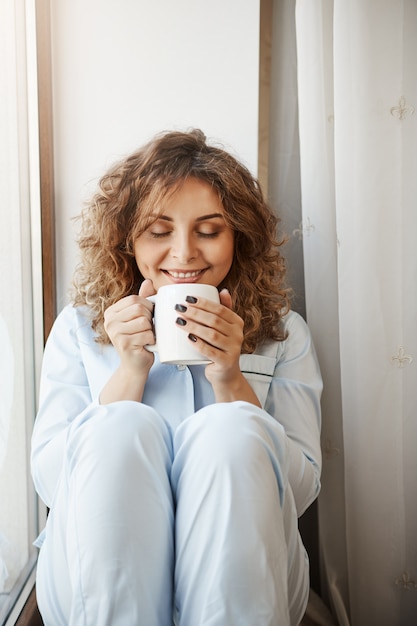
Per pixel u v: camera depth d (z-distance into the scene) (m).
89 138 1.56
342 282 1.45
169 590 0.95
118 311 1.18
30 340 1.49
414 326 1.43
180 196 1.25
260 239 1.36
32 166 1.50
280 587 0.91
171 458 1.08
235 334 1.14
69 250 1.57
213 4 1.56
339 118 1.45
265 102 1.58
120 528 0.89
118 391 1.20
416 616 1.46
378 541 1.45
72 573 0.90
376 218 1.43
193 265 1.28
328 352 1.52
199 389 1.33
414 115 1.43
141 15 1.56
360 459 1.44
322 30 1.49
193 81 1.56
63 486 1.00
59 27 1.56
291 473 1.17
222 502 0.91
